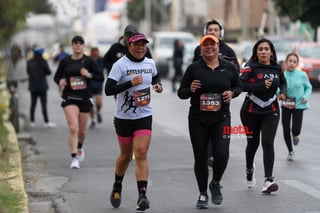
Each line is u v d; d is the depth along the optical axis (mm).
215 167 17406
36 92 36562
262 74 18953
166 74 78062
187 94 17391
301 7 67250
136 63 17203
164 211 17625
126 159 17734
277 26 87500
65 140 31656
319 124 35219
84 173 23234
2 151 26766
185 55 69625
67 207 18359
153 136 32156
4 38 56719
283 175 21875
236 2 127812
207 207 17766
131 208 18078
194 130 17438
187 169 23453
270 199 18609
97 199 19266
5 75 68125
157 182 21328
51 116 41781
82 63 24094
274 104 19156
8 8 47688
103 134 33250
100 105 36750
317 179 21234
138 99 17062
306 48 57594
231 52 21891
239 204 18109
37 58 36531
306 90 24969
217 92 17266
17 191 19234
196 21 161125
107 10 163375
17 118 33781
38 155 27328
